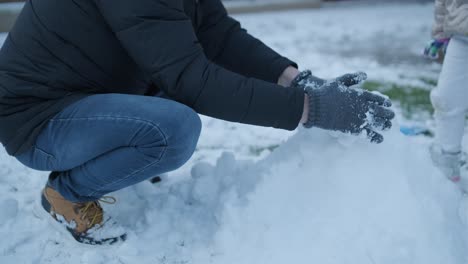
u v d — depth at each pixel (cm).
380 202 130
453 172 176
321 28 423
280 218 138
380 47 366
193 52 118
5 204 162
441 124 175
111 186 134
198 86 118
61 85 126
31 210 167
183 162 131
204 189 163
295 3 491
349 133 127
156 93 159
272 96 122
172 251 146
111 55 126
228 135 230
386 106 130
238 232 140
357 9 498
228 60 161
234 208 144
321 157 141
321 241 129
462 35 158
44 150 128
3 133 128
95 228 145
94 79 129
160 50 115
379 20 450
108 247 146
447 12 160
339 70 315
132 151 124
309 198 137
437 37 173
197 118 126
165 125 119
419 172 142
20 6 390
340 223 129
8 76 123
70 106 125
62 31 120
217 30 159
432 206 134
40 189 181
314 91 125
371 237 125
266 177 145
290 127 126
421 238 125
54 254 147
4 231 155
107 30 122
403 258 121
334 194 134
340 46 370
